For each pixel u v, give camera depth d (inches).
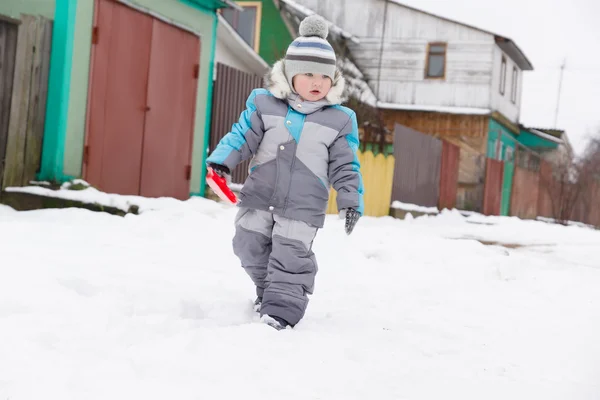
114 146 339.6
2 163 288.2
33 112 300.4
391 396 83.1
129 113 349.1
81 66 314.5
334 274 196.5
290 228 126.0
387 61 972.6
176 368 86.1
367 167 500.7
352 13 983.6
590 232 539.5
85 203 284.0
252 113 130.3
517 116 1151.0
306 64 127.9
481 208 775.1
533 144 1212.5
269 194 127.0
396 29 971.3
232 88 456.1
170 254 197.2
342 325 127.2
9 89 289.6
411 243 266.4
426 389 87.3
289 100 131.0
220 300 137.5
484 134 946.1
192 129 404.8
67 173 310.3
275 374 87.5
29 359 85.0
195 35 403.9
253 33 905.5
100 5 322.3
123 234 229.6
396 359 102.5
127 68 345.4
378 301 158.7
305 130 128.3
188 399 75.5
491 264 226.4
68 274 137.3
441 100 956.0
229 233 256.7
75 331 100.5
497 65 975.6
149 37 361.4
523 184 952.9
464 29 949.8
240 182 506.3
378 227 352.5
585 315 154.6
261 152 129.4
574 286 200.7
